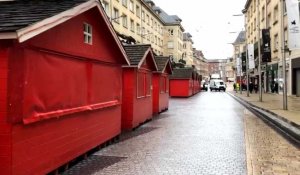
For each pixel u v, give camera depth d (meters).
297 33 16.97
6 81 5.54
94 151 9.30
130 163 7.95
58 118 7.09
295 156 8.47
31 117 6.08
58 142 7.13
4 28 5.39
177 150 9.40
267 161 7.93
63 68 7.31
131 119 13.25
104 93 9.78
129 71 13.40
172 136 11.80
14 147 5.68
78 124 8.06
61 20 6.55
